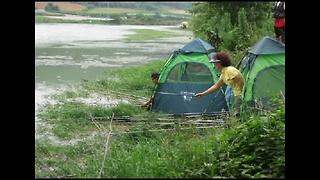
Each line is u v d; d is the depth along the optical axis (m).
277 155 6.94
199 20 26.25
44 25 48.12
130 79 17.19
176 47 31.17
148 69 19.44
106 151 8.50
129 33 42.03
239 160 7.07
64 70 20.36
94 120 11.54
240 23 21.97
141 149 8.78
